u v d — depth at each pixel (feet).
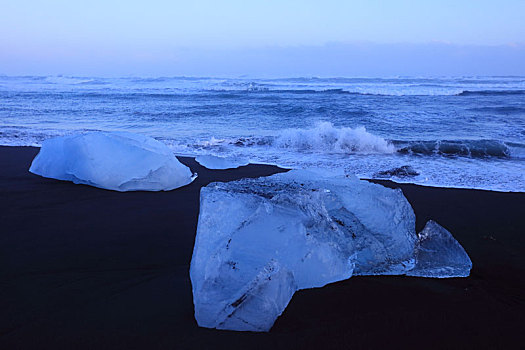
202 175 18.45
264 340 5.49
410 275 8.15
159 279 7.71
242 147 25.81
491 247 9.98
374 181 17.51
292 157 22.90
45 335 5.60
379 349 5.30
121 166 15.49
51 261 8.76
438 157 22.84
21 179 16.51
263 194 8.02
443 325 5.96
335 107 46.65
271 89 80.28
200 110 44.57
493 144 24.45
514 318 6.24
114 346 5.32
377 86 89.35
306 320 6.15
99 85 99.35
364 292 7.17
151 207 13.25
